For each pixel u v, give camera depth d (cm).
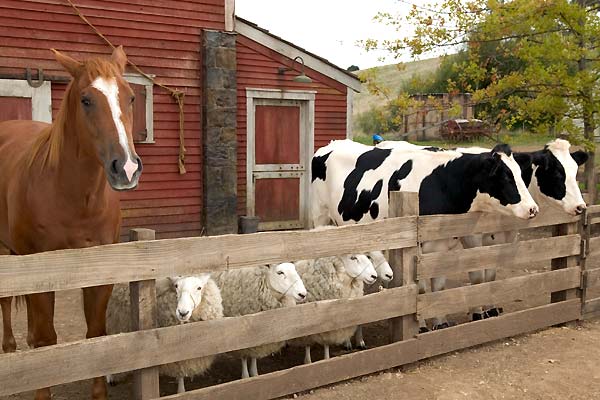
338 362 464
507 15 1157
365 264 504
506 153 570
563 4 1097
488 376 503
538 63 1145
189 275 400
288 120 1170
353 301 470
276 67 1133
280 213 1173
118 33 953
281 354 550
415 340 512
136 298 369
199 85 1037
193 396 389
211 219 1043
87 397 458
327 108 1205
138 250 362
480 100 1254
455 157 612
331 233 453
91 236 412
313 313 446
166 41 998
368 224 475
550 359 542
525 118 1226
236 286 485
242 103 1102
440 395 462
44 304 390
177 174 1025
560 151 637
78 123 369
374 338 603
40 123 541
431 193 618
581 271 653
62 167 388
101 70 362
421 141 2958
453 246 623
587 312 661
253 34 1095
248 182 1120
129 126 357
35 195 401
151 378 376
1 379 319
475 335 557
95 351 348
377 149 741
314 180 832
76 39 919
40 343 394
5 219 458
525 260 601
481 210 598
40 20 884
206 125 1028
